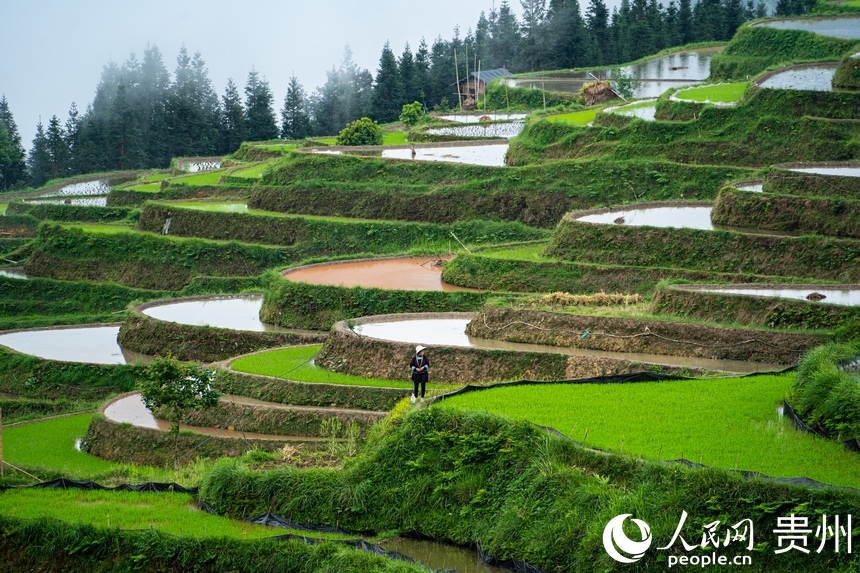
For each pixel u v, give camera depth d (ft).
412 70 558.97
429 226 275.80
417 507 100.53
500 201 276.41
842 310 154.40
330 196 300.20
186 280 280.10
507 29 589.32
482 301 204.23
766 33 383.45
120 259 292.61
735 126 276.62
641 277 199.52
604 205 261.44
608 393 121.29
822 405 106.11
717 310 162.20
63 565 100.37
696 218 222.07
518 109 437.17
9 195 465.88
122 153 532.32
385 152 338.54
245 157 441.27
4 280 286.05
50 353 211.00
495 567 92.07
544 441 99.04
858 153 256.11
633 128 286.05
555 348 157.89
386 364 159.12
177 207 311.68
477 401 118.93
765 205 210.18
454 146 348.38
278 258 280.72
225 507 107.14
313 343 194.18
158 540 98.68
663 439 103.24
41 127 546.67
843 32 372.79
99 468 145.38
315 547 93.81
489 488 98.12
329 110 574.97
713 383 124.98
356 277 226.79
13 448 157.58
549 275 208.03
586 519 89.81
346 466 108.58
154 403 141.38
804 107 272.92
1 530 103.55
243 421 151.23
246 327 210.38
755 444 101.40
